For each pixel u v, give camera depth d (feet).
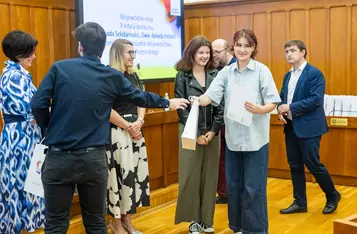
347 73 16.78
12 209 10.15
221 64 13.71
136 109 11.78
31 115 10.04
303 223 12.89
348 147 16.66
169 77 16.65
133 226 12.75
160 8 16.14
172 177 16.34
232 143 10.70
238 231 11.44
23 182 10.15
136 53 15.19
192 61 11.61
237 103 10.21
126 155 11.47
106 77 7.93
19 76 9.99
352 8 16.48
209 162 11.92
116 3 14.26
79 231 12.47
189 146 10.14
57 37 13.17
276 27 17.88
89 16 13.32
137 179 11.89
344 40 16.74
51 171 7.81
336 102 16.72
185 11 19.49
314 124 13.19
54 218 8.05
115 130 11.33
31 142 10.17
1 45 11.05
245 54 10.37
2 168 10.18
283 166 17.97
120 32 14.46
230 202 11.39
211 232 12.30
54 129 7.79
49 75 7.79
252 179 10.58
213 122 11.66
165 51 16.44
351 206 14.39
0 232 10.34
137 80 11.80
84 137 7.72
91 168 7.84
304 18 17.35
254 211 10.66
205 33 19.26
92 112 7.77
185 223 13.32
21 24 12.20
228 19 18.74
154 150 15.31
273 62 18.07
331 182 13.62
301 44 13.39
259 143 10.46
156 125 15.33
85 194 8.14
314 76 13.14
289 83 13.80
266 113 10.25
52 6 12.96
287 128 13.73
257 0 17.98
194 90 11.57
